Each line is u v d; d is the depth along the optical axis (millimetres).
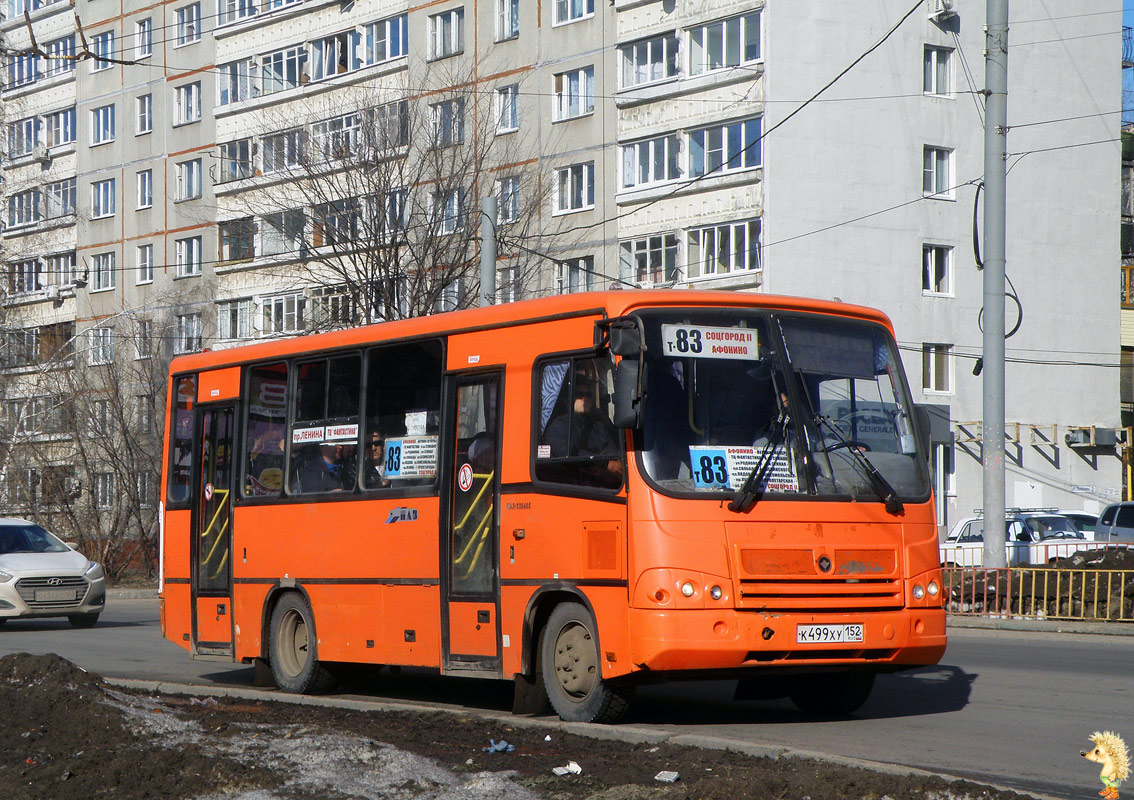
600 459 10203
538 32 46750
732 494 9969
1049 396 46406
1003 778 8508
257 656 13789
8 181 65938
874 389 10852
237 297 54000
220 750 8508
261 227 51219
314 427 13328
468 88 42469
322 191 40156
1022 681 13789
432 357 12000
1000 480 23203
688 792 7168
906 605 10406
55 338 47906
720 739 9102
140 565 41250
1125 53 53375
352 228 38938
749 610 9828
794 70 41625
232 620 14172
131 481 41656
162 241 59156
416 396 12133
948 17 43938
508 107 47438
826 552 10141
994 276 23266
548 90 46500
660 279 43625
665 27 43531
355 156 39156
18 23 66062
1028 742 9883
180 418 15281
